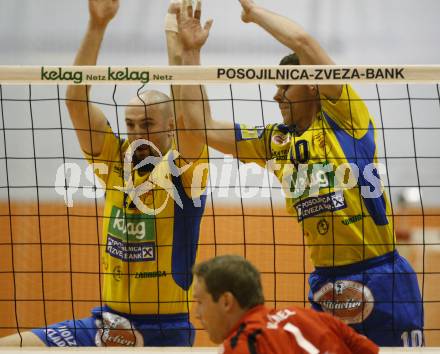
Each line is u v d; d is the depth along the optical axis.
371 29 33.19
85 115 15.94
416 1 33.41
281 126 15.78
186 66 14.11
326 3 33.62
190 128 15.21
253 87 31.77
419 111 31.36
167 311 15.08
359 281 14.38
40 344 14.98
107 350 13.20
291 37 15.41
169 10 16.66
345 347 10.07
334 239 14.52
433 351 13.16
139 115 15.38
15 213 27.94
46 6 33.53
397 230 27.98
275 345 9.34
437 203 29.81
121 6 33.34
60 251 26.62
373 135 15.29
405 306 14.49
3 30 33.12
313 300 14.82
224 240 25.50
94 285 26.30
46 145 31.20
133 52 32.91
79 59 16.22
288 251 24.98
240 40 32.94
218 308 10.03
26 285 26.36
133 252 15.14
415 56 32.78
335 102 14.95
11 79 14.01
